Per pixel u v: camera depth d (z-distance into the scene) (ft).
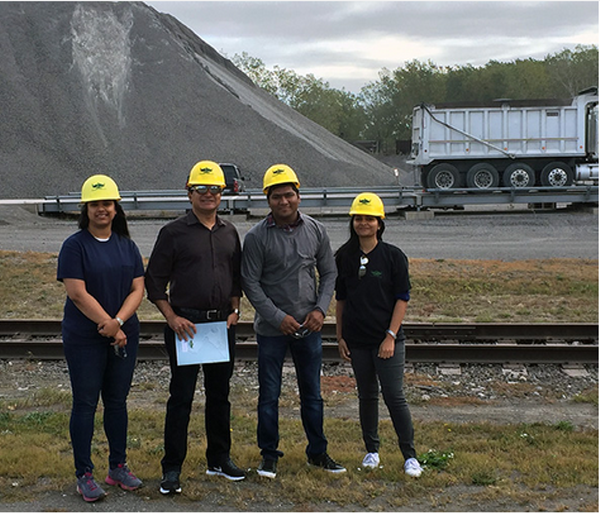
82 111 125.08
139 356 29.48
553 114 87.30
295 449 19.61
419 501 16.20
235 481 17.43
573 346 28.86
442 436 20.92
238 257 17.61
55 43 137.08
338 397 25.43
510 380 27.45
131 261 16.81
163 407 24.39
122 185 116.06
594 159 88.84
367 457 18.48
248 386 26.78
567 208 84.43
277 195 17.24
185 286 16.99
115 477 17.02
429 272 45.60
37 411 23.44
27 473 17.28
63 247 16.28
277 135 131.85
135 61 138.62
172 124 128.57
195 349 16.89
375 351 18.07
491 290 42.19
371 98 327.06
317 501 16.30
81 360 16.37
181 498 16.43
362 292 17.94
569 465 17.94
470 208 89.71
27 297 40.98
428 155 88.07
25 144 118.32
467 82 309.63
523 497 16.16
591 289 42.04
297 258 17.58
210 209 16.88
